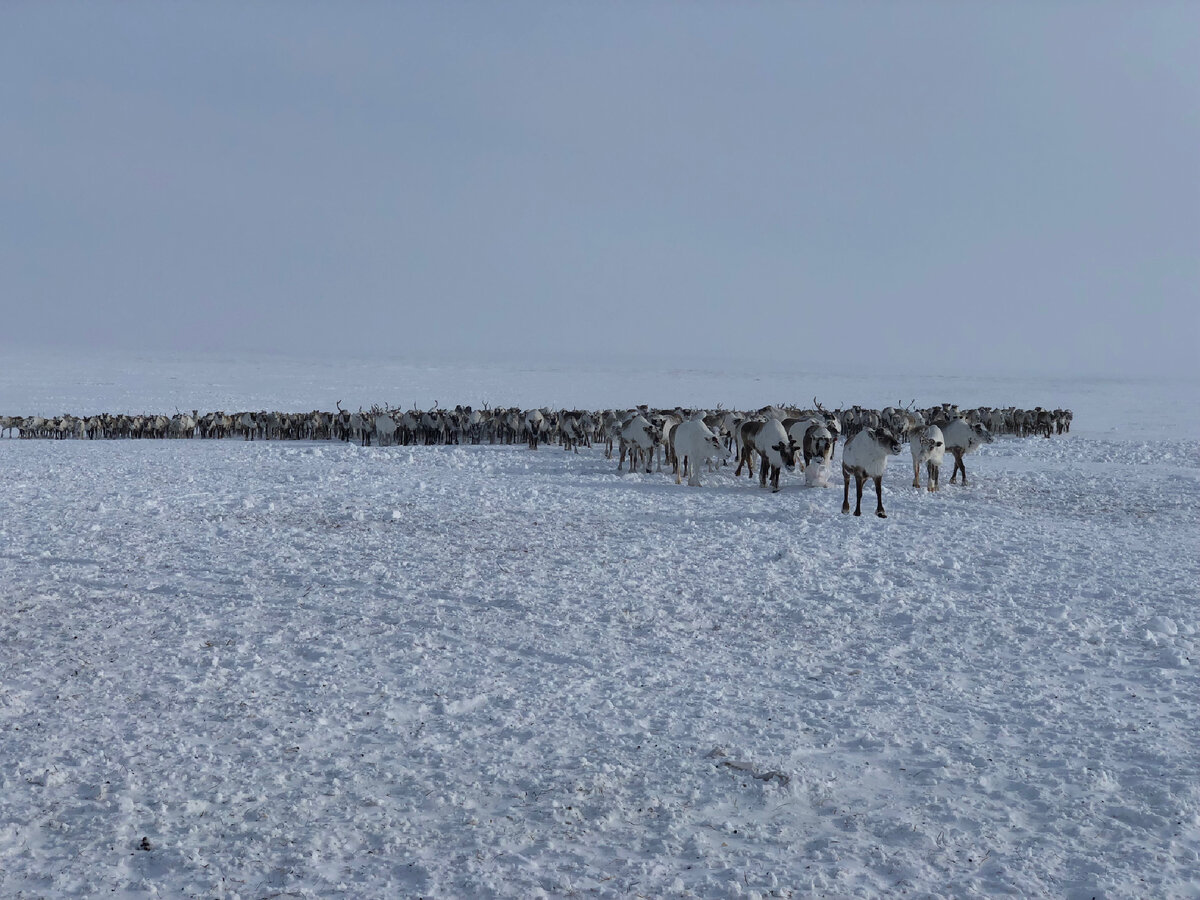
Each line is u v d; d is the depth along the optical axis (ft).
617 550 43.14
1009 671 26.14
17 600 33.71
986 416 133.39
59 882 15.35
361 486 68.39
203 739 21.31
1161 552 42.27
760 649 28.32
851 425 125.18
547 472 79.10
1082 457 93.50
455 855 16.30
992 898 14.83
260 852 16.38
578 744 21.08
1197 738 21.08
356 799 18.45
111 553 42.14
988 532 47.42
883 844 16.67
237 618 31.55
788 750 20.59
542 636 29.55
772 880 15.31
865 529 48.21
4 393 262.47
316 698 24.02
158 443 125.59
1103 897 14.82
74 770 19.54
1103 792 18.54
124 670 26.14
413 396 270.26
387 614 32.12
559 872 15.70
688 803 18.26
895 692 24.40
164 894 15.08
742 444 73.82
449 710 23.18
